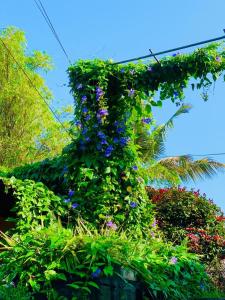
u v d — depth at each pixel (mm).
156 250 6730
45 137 18344
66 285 5402
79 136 7918
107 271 5348
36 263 5543
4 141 17375
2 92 17812
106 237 5906
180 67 7730
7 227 10234
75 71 8039
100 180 7703
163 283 6031
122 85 7922
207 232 11625
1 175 8609
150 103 7934
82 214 7570
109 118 8000
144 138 15508
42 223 7211
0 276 5508
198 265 7129
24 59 18531
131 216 7719
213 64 7648
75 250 5574
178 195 12094
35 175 8461
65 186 8109
